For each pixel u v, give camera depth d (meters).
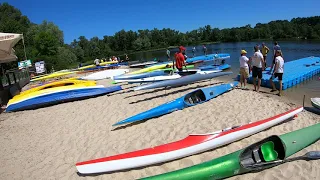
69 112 9.84
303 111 7.68
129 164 5.00
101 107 10.00
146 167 5.10
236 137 5.71
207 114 7.72
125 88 13.48
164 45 98.12
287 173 4.46
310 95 10.00
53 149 6.37
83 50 70.75
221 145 5.59
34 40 47.28
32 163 5.72
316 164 4.69
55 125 8.36
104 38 100.31
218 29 95.81
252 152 4.92
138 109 9.17
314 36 58.84
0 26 48.84
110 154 5.71
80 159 5.65
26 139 7.32
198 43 95.50
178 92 11.29
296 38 65.00
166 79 11.93
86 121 8.37
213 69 17.34
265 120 6.30
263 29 77.94
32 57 39.38
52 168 5.39
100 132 7.16
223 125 6.75
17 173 5.34
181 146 5.30
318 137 5.57
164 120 7.55
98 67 25.05
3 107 11.78
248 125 6.02
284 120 6.73
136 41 93.06
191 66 17.86
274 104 8.26
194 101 9.06
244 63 10.64
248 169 4.55
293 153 5.09
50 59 38.00
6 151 6.55
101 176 4.91
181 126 6.94
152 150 5.23
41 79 19.98
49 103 11.28
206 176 4.31
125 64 29.28
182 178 4.25
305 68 14.33
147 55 60.72
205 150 5.44
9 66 34.62
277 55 9.78
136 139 6.37
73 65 47.66
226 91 10.27
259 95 9.50
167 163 5.18
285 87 11.02
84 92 12.02
